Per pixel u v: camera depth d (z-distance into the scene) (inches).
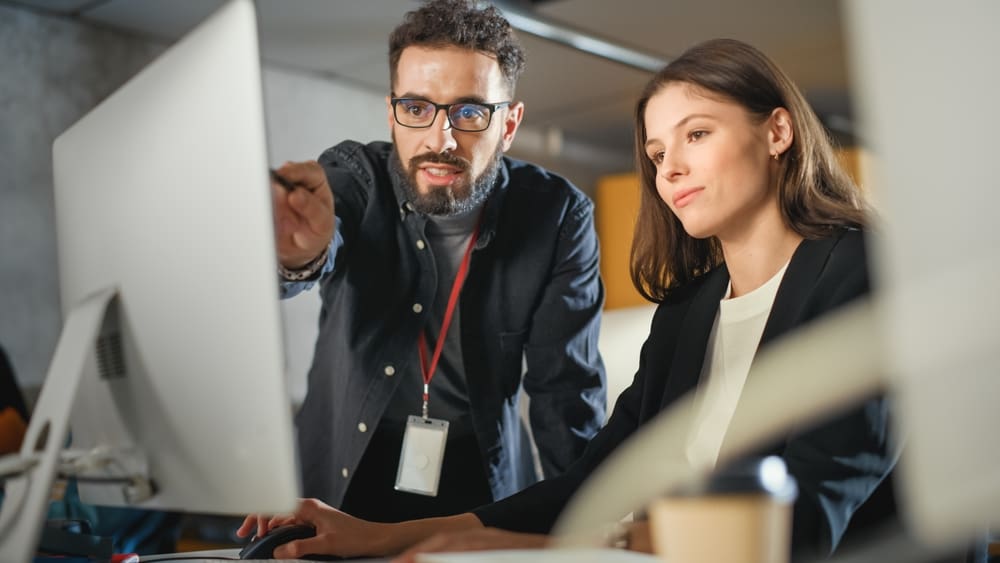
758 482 21.5
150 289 38.9
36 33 167.9
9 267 161.5
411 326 73.8
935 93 20.6
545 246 75.0
